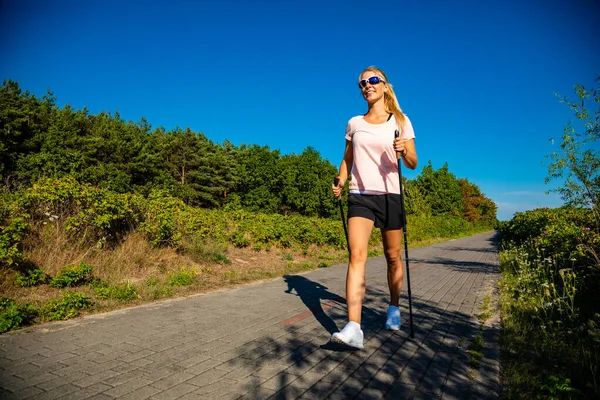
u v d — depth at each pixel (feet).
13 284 16.47
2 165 99.96
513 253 40.78
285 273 28.53
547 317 14.34
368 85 12.16
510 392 8.39
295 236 40.45
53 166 85.15
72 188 21.65
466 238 118.21
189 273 22.56
